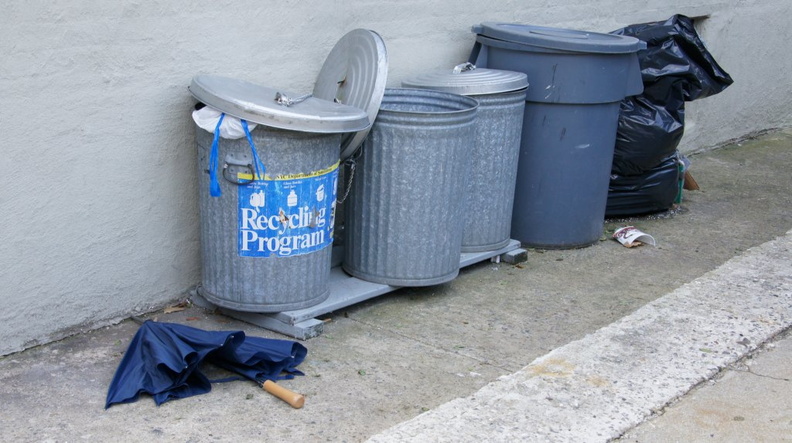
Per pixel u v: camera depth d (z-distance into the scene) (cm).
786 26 897
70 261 400
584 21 659
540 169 533
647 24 615
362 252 459
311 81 480
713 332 428
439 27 546
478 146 488
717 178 735
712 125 827
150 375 359
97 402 351
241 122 378
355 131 402
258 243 402
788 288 484
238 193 393
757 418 359
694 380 382
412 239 449
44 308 396
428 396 368
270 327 423
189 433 331
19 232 378
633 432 344
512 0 593
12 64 359
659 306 455
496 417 344
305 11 466
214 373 378
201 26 422
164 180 428
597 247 564
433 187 441
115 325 424
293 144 387
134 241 423
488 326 440
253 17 443
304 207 402
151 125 415
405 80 502
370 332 427
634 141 584
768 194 695
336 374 382
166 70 414
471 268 518
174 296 450
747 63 854
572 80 509
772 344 424
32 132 372
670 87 591
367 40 436
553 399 360
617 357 398
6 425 332
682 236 592
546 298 479
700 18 790
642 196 614
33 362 383
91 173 397
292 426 339
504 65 525
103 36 386
